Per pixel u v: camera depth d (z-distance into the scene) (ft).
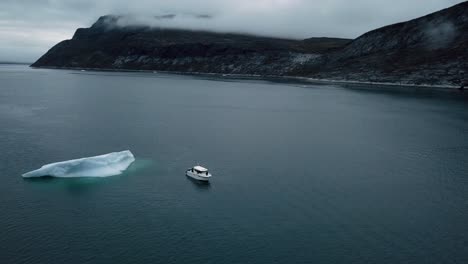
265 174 272.51
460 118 498.28
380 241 184.65
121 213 205.98
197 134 389.39
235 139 372.99
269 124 455.22
